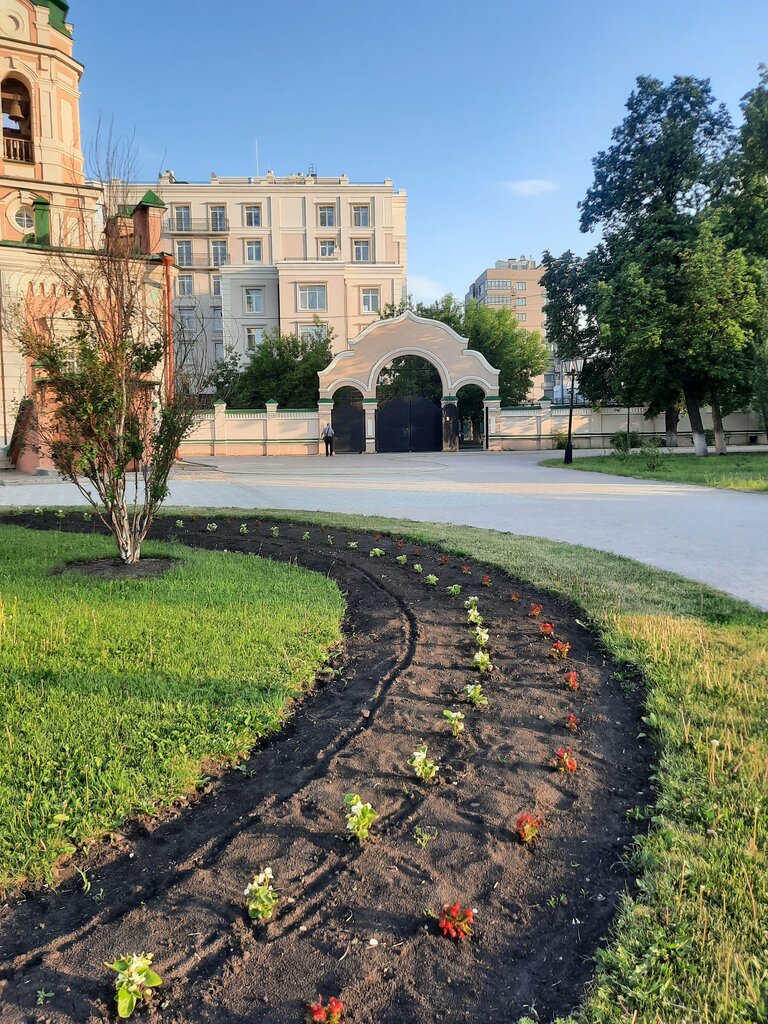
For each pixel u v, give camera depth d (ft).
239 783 10.43
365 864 8.59
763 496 45.14
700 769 10.57
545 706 13.19
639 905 7.79
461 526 32.73
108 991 6.70
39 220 66.69
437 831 9.27
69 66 72.95
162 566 23.34
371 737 11.78
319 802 9.84
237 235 172.24
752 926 7.41
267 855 8.71
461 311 151.64
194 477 63.10
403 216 187.42
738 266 75.66
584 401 130.72
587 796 10.24
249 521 34.86
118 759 10.48
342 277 160.66
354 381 113.29
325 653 15.53
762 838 8.89
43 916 7.71
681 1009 6.46
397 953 7.25
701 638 16.10
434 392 142.00
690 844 8.79
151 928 7.49
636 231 84.33
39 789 9.72
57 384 21.79
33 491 48.88
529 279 334.24
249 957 7.13
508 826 9.42
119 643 15.43
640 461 75.15
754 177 82.64
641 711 13.01
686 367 78.89
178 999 6.64
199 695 12.85
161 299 63.87
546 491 49.88
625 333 78.33
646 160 82.69
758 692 13.12
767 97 81.30
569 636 17.17
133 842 9.01
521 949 7.38
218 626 16.67
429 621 17.99
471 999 6.75
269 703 12.60
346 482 58.49
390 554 26.40
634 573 22.79
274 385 126.41
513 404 150.10
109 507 22.76
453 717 11.80
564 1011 6.62
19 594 19.13
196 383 24.71
